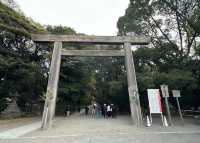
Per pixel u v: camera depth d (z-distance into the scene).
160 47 22.25
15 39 20.55
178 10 21.62
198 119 16.47
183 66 19.64
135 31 24.52
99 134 9.41
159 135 8.77
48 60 24.41
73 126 13.12
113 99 31.23
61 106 29.14
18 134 9.84
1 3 20.34
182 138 7.91
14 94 20.19
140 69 23.38
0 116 17.67
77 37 15.52
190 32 21.75
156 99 13.42
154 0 22.88
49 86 14.03
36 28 23.11
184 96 20.58
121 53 15.55
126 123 14.54
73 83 26.64
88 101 39.09
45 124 12.29
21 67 18.72
